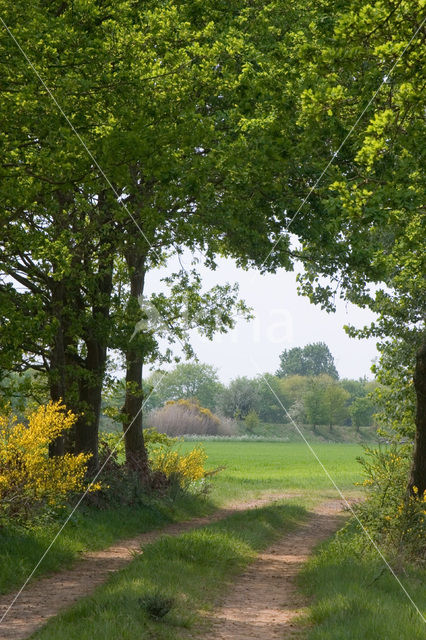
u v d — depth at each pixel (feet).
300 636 25.66
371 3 36.73
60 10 49.85
